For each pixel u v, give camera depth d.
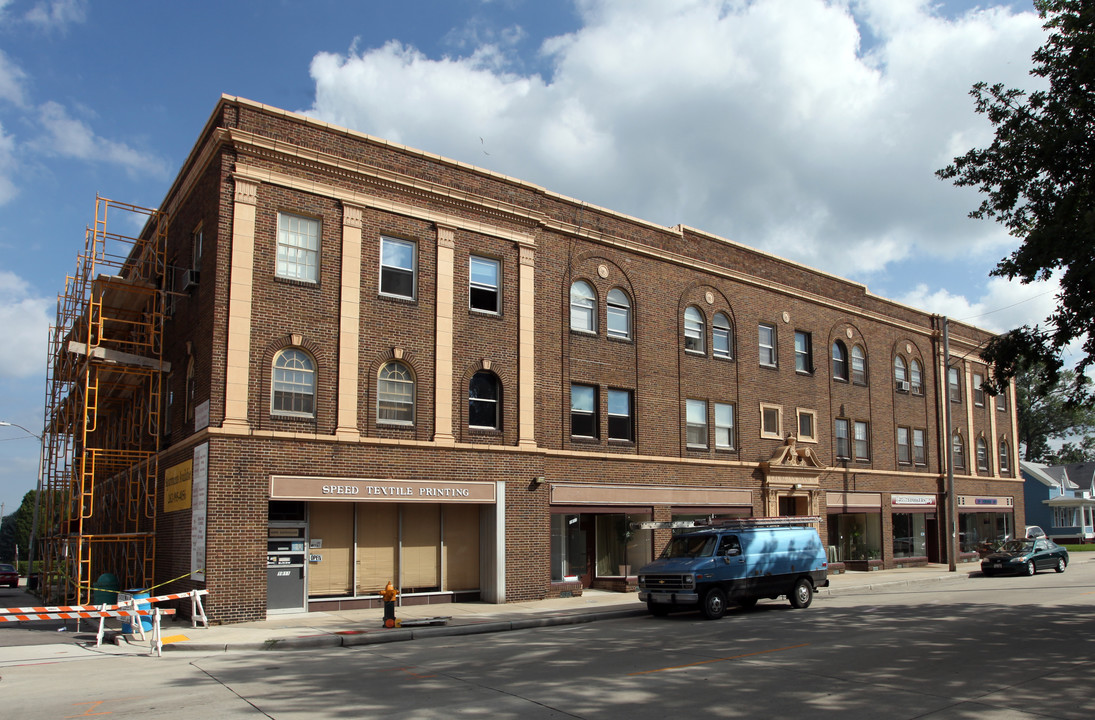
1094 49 15.45
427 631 16.73
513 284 23.70
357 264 20.69
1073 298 15.31
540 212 24.39
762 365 30.95
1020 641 14.52
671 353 27.81
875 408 35.84
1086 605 20.28
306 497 19.12
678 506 27.19
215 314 18.61
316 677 11.94
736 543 19.77
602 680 11.35
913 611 19.47
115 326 24.52
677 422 27.59
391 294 21.39
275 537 19.34
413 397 21.31
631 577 25.14
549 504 23.62
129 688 11.33
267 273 19.38
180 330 21.61
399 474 20.62
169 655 14.71
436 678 11.70
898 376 37.91
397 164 21.73
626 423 26.39
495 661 13.20
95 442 32.03
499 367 23.00
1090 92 15.85
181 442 19.89
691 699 10.09
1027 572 31.30
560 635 16.53
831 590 26.12
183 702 10.27
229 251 18.95
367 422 20.36
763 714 9.32
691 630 16.83
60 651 15.28
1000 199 17.17
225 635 16.11
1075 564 38.28
